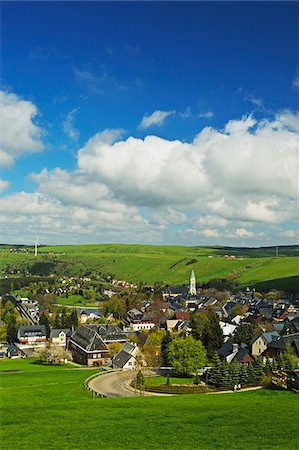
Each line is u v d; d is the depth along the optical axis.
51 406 75.06
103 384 108.25
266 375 98.38
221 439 53.50
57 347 178.88
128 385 106.69
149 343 158.12
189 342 117.81
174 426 59.56
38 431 58.03
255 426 59.00
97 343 167.50
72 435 55.94
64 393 97.44
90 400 80.62
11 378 125.38
